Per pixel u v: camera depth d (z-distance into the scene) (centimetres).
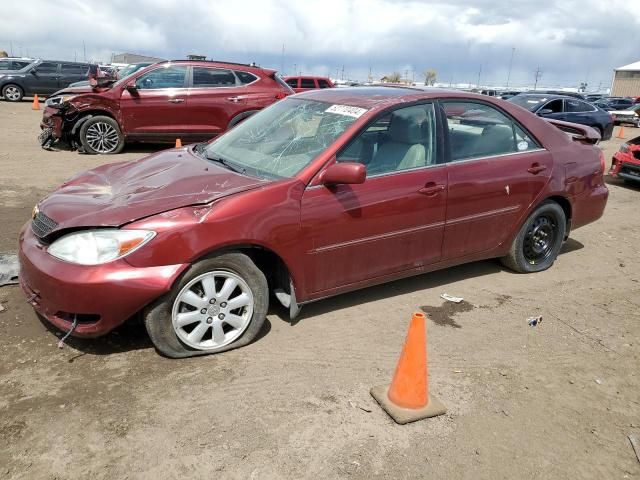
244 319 351
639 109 2906
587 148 528
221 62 1114
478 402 315
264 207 338
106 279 303
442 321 412
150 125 1080
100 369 324
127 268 307
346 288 391
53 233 322
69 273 305
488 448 278
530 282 500
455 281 492
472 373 345
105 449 260
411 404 297
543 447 281
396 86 471
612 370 358
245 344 358
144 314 320
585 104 1727
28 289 335
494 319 420
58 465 248
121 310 310
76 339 354
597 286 501
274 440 272
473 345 379
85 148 1075
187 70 1088
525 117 483
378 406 304
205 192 340
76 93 1236
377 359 352
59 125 1069
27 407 286
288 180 354
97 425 275
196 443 267
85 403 292
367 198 377
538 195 479
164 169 392
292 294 366
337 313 414
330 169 352
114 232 309
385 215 387
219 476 248
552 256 526
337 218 365
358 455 266
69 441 263
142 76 1072
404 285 476
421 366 296
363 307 427
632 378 350
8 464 247
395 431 285
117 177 390
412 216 402
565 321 424
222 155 419
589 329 413
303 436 276
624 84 5825
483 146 449
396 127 401
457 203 425
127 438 268
